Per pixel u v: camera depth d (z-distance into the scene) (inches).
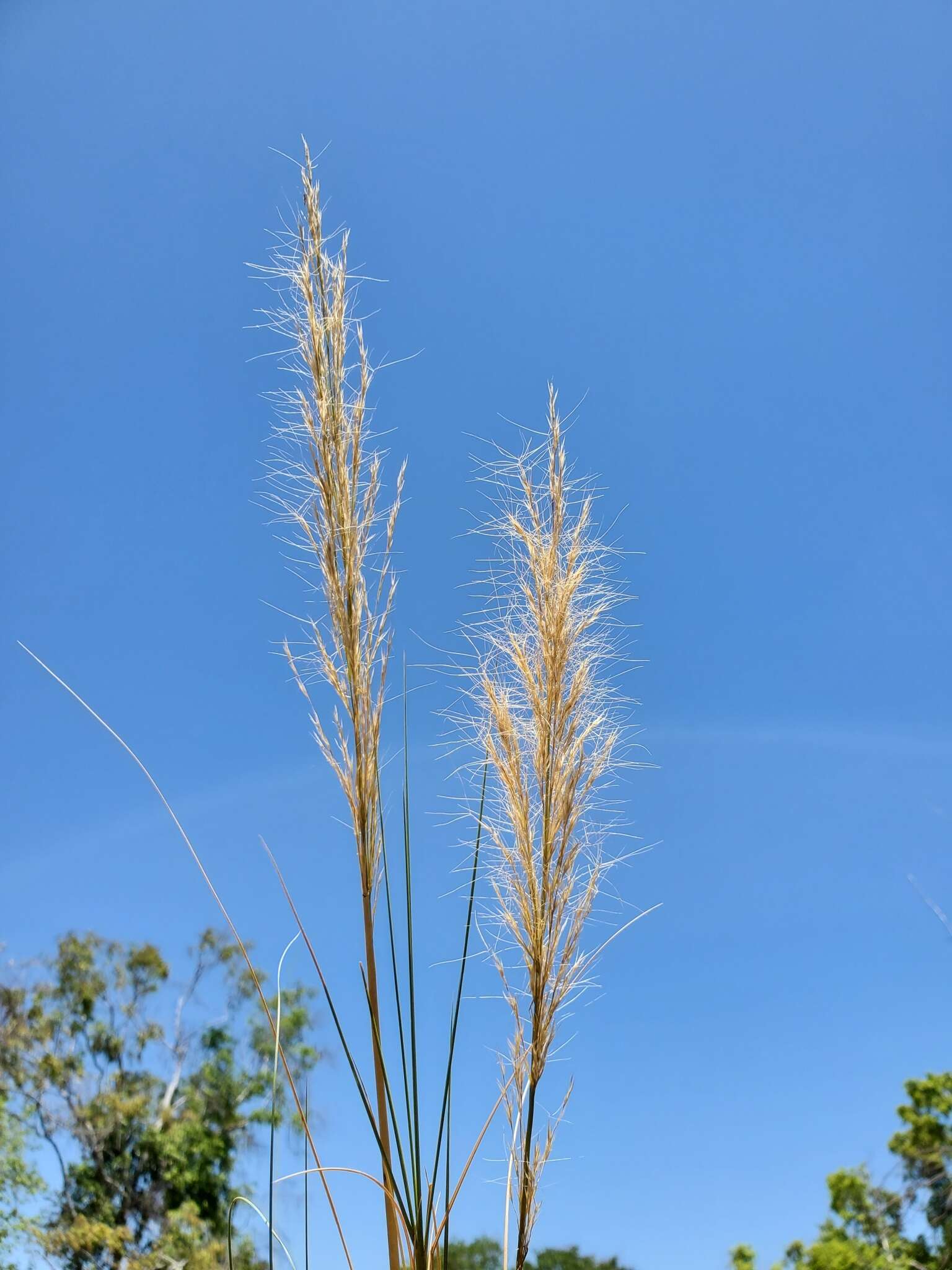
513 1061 19.0
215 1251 155.1
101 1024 174.7
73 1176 161.3
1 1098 162.6
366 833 19.3
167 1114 167.9
